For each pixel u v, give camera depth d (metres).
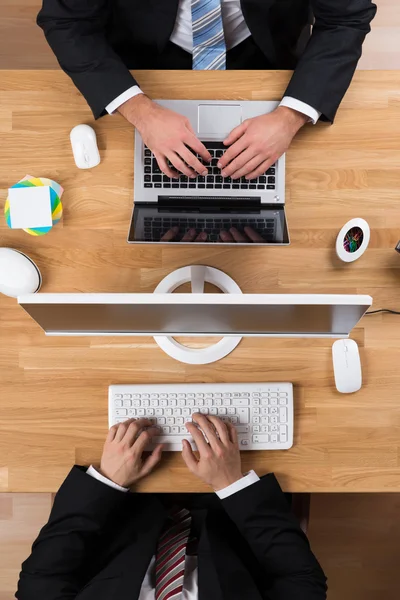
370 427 1.42
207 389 1.39
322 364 1.43
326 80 1.39
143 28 1.52
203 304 0.98
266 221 1.37
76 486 1.34
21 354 1.42
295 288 1.45
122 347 1.42
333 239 1.45
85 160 1.40
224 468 1.33
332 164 1.46
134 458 1.32
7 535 2.12
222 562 1.35
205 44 1.52
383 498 2.00
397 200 1.46
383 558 2.01
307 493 1.60
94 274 1.44
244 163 1.37
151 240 1.29
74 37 1.39
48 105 1.45
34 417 1.41
